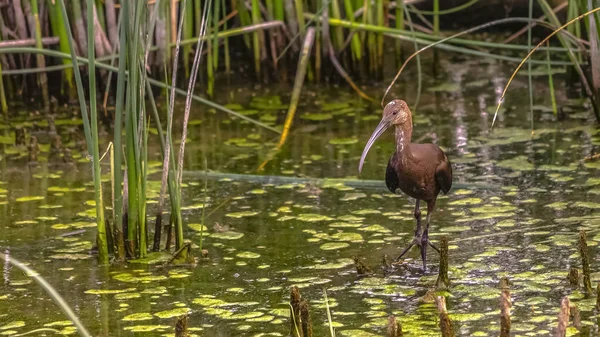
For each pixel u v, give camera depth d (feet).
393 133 50.03
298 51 60.23
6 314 29.66
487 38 66.39
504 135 47.98
